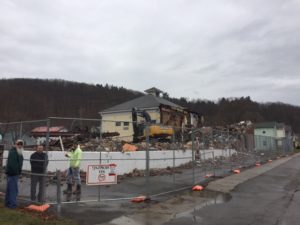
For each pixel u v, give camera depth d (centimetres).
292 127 12294
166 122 3244
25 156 1655
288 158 4041
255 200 1241
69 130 2050
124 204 1105
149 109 4366
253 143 3167
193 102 10181
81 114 5572
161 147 2277
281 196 1340
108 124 3362
